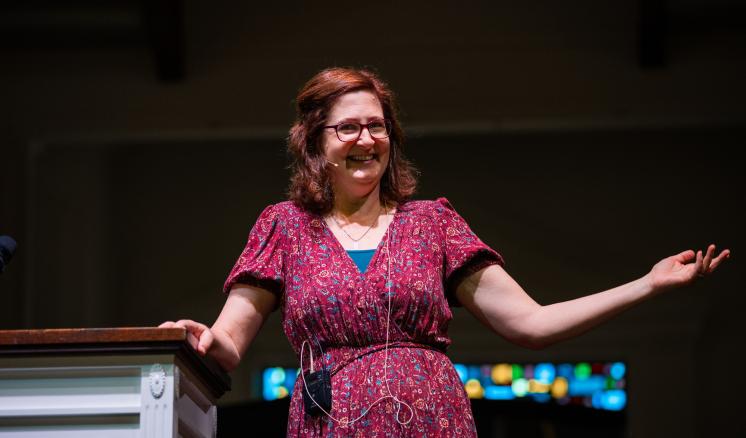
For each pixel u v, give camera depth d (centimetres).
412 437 381
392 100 434
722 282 1580
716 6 1431
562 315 405
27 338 351
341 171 418
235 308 406
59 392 353
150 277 1639
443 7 1478
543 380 1533
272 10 1491
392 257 405
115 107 1491
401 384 386
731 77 1446
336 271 400
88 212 1619
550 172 1653
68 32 1495
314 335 396
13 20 1473
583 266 1612
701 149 1639
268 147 1680
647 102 1449
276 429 786
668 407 1521
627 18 1459
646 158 1647
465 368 1542
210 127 1481
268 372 1538
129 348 351
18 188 1488
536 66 1468
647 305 1546
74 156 1622
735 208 1619
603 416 814
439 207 428
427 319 397
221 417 799
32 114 1495
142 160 1681
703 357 1554
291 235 414
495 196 1652
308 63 1484
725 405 1536
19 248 1482
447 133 1521
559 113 1455
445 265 419
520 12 1473
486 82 1465
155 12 1436
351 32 1485
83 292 1586
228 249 1647
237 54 1493
